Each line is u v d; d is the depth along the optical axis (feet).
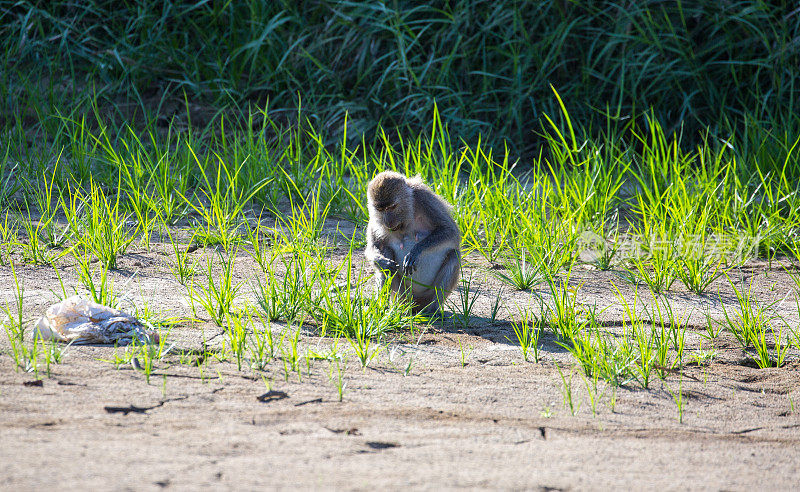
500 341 29.78
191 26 77.97
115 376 23.47
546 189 51.72
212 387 23.02
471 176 50.37
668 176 56.49
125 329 27.48
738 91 67.10
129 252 40.93
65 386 22.43
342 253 42.70
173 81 73.97
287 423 20.62
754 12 67.31
